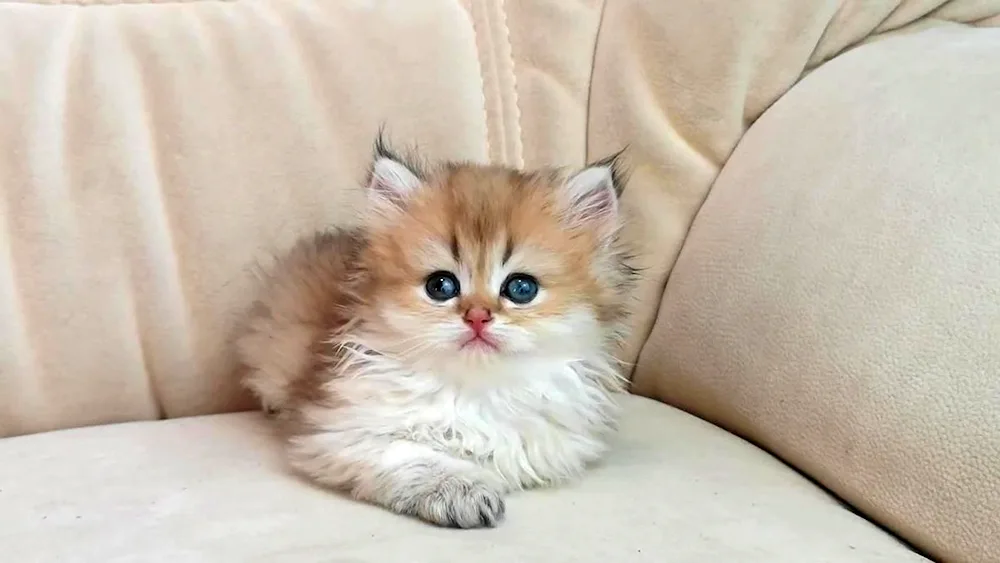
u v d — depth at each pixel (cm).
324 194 49
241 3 50
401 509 37
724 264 46
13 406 46
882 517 37
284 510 37
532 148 52
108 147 46
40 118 45
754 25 49
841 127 45
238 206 48
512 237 40
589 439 42
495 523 36
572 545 34
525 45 51
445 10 51
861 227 41
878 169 42
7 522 36
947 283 37
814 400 40
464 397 40
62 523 35
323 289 46
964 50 46
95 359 46
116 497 37
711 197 50
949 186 39
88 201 46
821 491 40
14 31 46
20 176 45
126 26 48
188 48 48
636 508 37
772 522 36
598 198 42
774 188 46
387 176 42
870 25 50
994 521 33
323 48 49
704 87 50
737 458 42
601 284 42
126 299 47
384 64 50
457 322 39
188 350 48
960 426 35
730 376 44
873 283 39
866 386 38
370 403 40
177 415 49
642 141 50
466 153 51
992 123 40
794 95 49
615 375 44
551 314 40
